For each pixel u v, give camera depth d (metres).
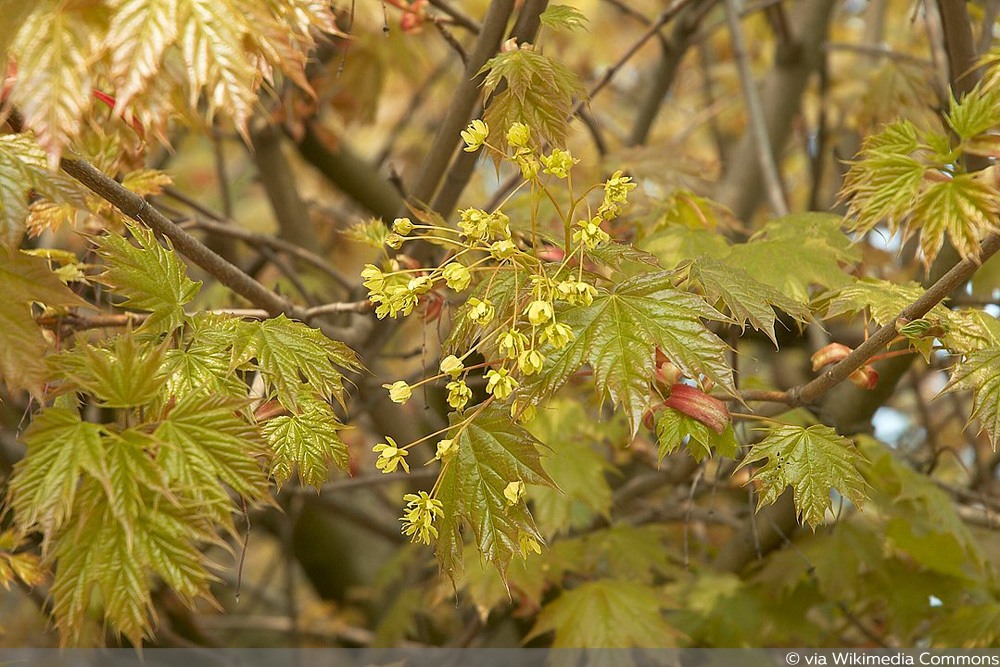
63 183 1.03
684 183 1.25
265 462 1.04
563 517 1.25
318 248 1.60
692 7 1.54
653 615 1.25
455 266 1.03
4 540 1.13
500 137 1.08
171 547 1.02
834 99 1.78
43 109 1.00
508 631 1.57
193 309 1.37
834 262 1.15
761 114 1.50
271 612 2.42
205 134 1.35
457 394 1.04
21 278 1.02
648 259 1.06
